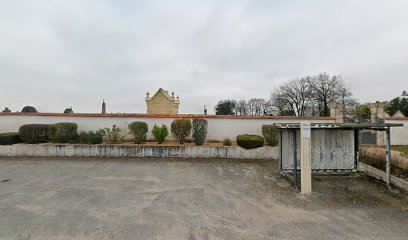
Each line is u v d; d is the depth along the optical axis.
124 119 15.76
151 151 13.40
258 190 8.16
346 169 10.43
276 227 5.51
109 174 9.95
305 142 7.93
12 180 9.01
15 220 5.66
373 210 6.55
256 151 13.29
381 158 10.41
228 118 15.80
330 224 5.69
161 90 28.45
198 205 6.76
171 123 14.95
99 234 5.06
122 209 6.39
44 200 6.97
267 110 57.78
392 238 5.06
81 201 6.93
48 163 11.91
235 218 5.97
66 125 14.33
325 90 49.66
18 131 15.23
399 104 35.62
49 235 5.00
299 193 7.89
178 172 10.36
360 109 31.73
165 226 5.46
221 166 11.56
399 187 8.38
